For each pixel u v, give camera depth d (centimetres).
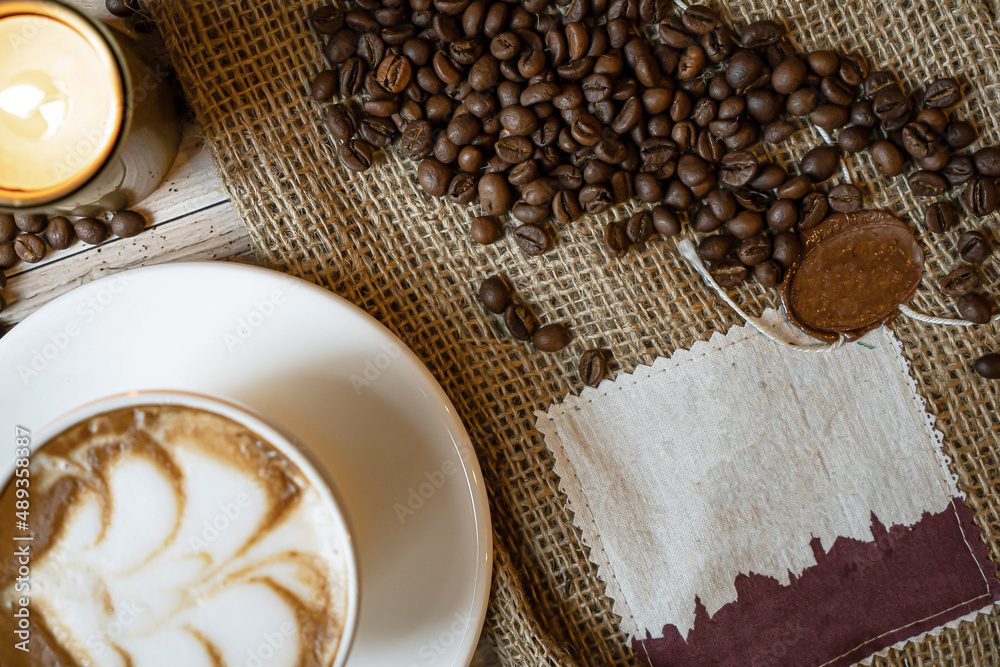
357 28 57
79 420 52
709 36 57
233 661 53
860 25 57
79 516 53
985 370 58
